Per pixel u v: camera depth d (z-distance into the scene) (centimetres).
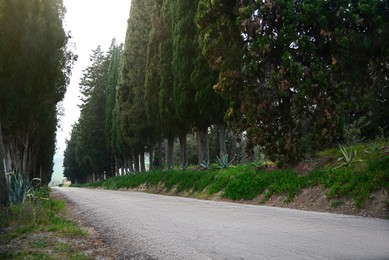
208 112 2125
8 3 1962
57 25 2192
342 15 1278
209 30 1573
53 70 2192
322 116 1405
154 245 677
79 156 7069
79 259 620
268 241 631
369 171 1087
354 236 650
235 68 1516
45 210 1191
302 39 1347
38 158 3581
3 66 1981
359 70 1303
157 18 2767
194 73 2177
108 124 5172
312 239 632
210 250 598
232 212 1055
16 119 2138
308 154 1540
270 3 1362
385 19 1193
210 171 2145
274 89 1456
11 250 709
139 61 3575
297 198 1255
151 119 3059
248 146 1572
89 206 1527
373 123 1998
